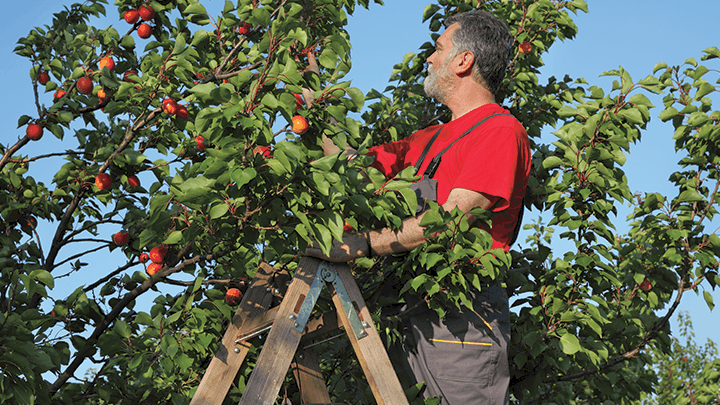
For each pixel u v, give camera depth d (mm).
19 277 2061
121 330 2090
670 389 9078
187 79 2289
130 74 2473
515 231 2266
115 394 2455
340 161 1543
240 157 1452
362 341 1690
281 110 1512
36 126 2547
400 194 1899
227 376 1868
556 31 3832
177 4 2932
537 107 3916
